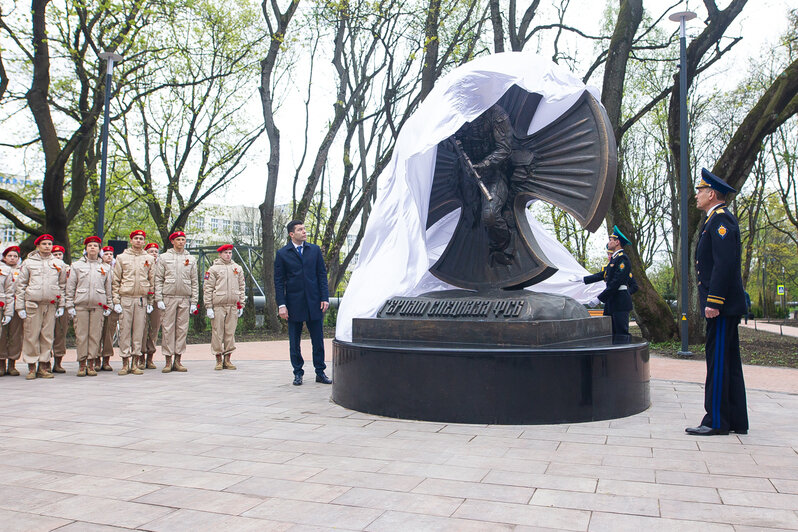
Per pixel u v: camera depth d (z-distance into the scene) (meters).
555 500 3.23
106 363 9.80
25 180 23.94
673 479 3.61
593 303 10.05
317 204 31.53
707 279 4.98
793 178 26.47
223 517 3.01
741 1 14.20
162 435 4.93
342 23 19.75
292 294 7.93
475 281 7.04
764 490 3.39
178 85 16.83
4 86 14.94
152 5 16.05
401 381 5.59
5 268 8.75
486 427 5.15
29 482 3.64
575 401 5.30
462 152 6.95
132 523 2.93
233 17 20.16
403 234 7.57
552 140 6.63
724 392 4.82
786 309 38.59
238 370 9.80
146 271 9.43
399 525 2.88
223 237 38.84
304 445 4.55
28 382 8.38
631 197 30.14
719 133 25.00
